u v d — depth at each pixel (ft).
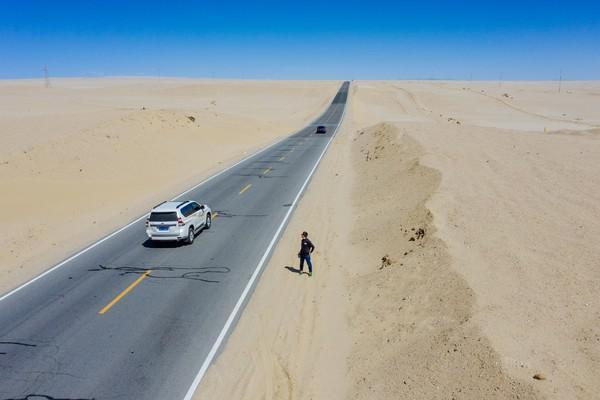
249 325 45.44
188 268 59.57
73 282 56.03
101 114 178.09
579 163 98.89
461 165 93.61
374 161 119.14
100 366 38.78
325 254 63.57
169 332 44.14
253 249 65.87
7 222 78.33
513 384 29.04
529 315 37.19
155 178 114.83
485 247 51.52
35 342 42.57
